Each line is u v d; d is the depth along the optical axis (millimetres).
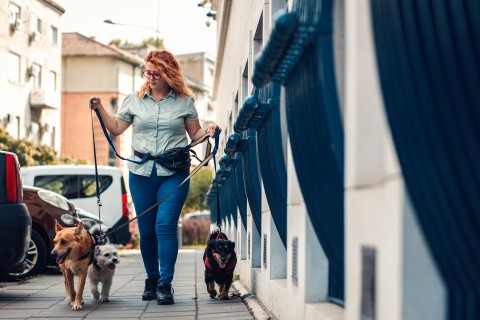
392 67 2697
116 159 59469
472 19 2338
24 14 43688
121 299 8008
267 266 6613
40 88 45875
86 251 7285
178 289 9180
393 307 2654
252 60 8938
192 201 49188
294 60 4246
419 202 2588
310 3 3982
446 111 2449
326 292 4629
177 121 7598
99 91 59312
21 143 38562
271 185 6070
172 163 7527
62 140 59250
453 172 2455
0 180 7922
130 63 61250
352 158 3053
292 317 5086
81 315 6684
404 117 2615
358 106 2965
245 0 10156
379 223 2803
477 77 2324
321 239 4418
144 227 7711
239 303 7527
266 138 6074
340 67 3879
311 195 4297
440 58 2471
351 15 3080
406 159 2600
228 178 11578
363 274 2988
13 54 42625
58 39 49156
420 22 2564
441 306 2604
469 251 2473
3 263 7828
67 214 12047
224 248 7727
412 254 2604
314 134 3938
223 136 18578
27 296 8352
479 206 2367
